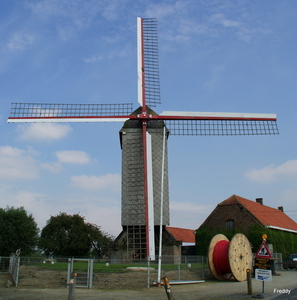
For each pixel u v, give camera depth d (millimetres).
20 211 37938
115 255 28016
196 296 15016
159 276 18844
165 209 29250
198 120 31422
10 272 21266
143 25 35031
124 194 29469
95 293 16375
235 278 20281
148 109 31859
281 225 43438
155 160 30109
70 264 19281
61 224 49844
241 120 32031
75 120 30531
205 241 41875
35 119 30312
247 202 43781
